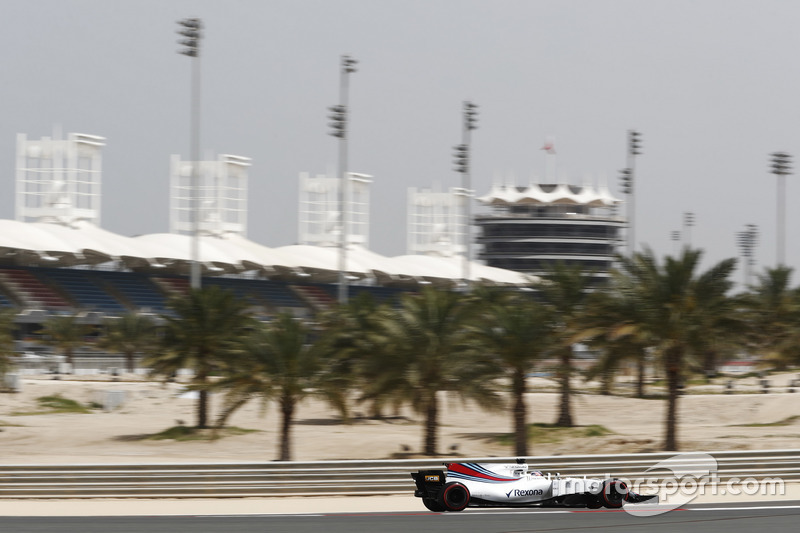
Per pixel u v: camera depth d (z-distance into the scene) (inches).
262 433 4692.4
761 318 6245.1
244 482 2273.6
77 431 4749.0
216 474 2268.7
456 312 3644.2
